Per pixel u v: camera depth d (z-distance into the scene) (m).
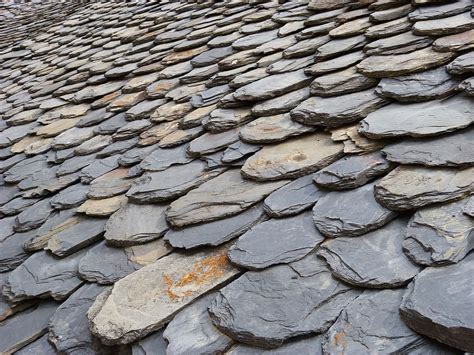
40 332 1.91
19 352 1.86
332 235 1.64
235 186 2.05
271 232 1.76
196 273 1.74
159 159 2.51
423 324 1.26
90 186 2.58
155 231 2.03
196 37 4.06
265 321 1.45
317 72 2.57
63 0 9.59
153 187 2.24
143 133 2.90
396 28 2.62
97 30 5.73
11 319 2.03
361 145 1.93
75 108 3.76
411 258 1.45
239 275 1.67
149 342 1.57
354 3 3.32
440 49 2.24
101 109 3.54
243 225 1.85
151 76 3.67
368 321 1.35
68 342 1.76
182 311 1.62
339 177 1.80
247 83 2.86
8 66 6.06
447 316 1.23
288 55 2.99
